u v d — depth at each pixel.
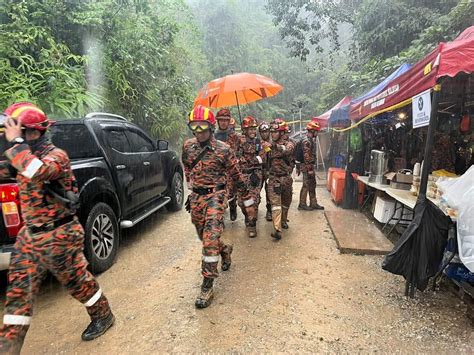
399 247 3.25
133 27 8.97
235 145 5.25
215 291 3.52
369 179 6.30
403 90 3.93
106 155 4.34
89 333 2.76
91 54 8.00
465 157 5.27
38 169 2.11
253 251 4.62
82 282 2.59
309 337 2.74
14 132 2.12
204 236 3.27
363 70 12.64
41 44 7.18
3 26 6.70
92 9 8.09
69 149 4.32
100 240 3.98
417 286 3.25
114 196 4.27
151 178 5.58
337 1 16.08
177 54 11.78
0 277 3.95
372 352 2.56
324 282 3.69
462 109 5.20
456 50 2.91
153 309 3.19
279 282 3.70
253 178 5.20
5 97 5.89
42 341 2.76
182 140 12.19
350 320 2.97
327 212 6.58
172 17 12.98
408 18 10.70
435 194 3.75
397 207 5.27
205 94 5.30
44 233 2.30
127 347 2.65
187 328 2.88
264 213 6.73
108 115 5.10
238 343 2.67
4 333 2.22
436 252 3.18
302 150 6.95
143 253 4.64
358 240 4.82
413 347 2.61
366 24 11.86
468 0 7.54
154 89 9.81
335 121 10.14
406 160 6.54
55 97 6.54
